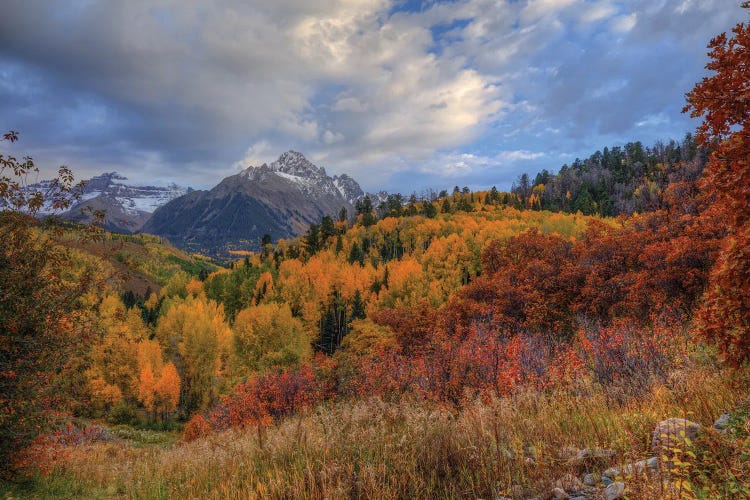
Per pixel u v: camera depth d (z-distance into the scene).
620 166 190.50
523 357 10.26
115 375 58.16
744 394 4.40
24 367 8.84
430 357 11.89
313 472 5.13
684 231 32.09
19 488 8.48
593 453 4.21
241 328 74.00
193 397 63.16
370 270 115.50
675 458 3.11
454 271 99.19
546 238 53.06
